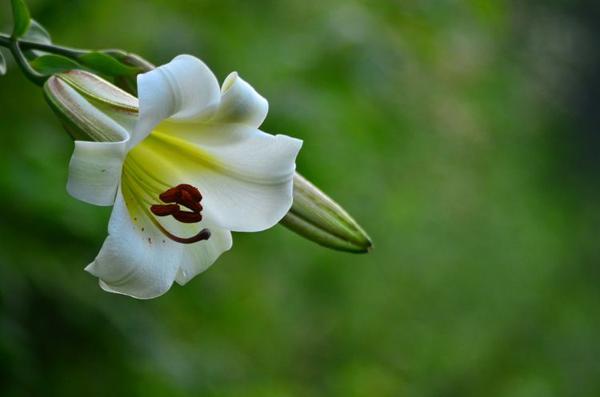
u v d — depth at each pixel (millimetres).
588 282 4695
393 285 3613
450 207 4016
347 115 2488
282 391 2514
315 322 3219
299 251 2818
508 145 4535
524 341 4070
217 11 2234
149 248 1432
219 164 1463
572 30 5031
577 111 5523
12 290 1879
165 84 1400
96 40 2072
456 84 3312
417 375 3686
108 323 1947
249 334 2596
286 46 2363
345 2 2502
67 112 1451
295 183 1542
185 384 2002
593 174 5520
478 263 4121
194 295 2109
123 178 1452
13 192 1882
